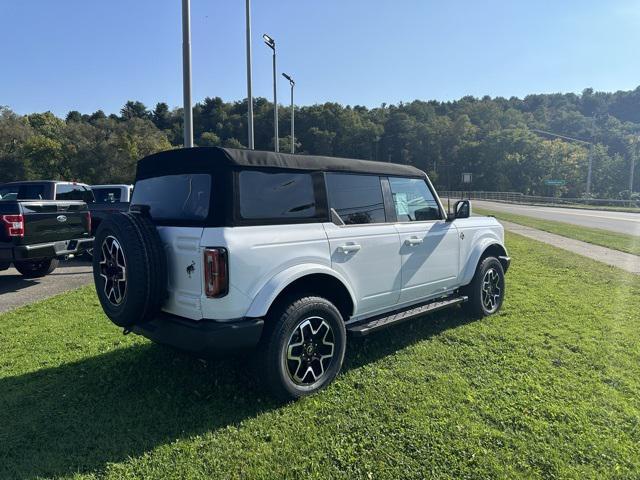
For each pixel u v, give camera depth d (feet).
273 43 70.08
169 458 8.95
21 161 198.39
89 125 237.86
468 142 357.61
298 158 12.01
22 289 25.63
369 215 13.74
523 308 19.63
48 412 10.82
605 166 278.46
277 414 10.58
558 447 9.19
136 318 10.80
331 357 12.01
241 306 10.30
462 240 17.25
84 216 28.86
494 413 10.49
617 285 24.44
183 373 12.93
